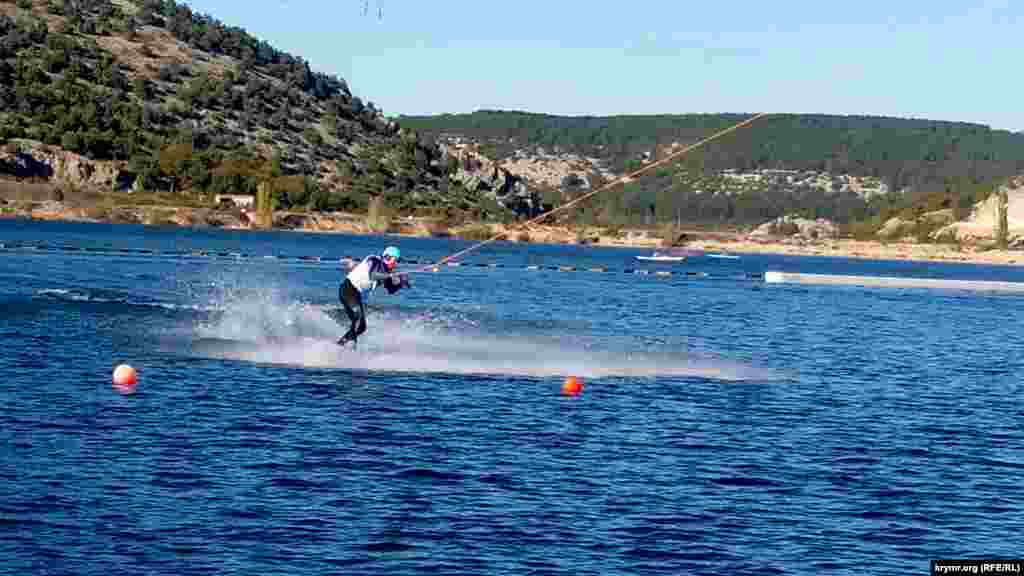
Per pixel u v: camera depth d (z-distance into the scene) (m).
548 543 16.16
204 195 188.12
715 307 63.84
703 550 16.17
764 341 44.56
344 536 16.05
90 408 23.08
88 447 19.91
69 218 161.12
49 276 59.06
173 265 77.69
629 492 18.80
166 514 16.58
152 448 20.08
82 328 35.91
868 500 19.03
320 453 20.31
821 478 20.33
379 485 18.48
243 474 18.72
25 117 190.00
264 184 180.00
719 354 38.69
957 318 64.00
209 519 16.47
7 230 115.25
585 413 25.16
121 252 89.69
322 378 27.84
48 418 21.97
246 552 15.29
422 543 15.90
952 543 16.94
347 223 194.25
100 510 16.59
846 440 23.77
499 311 53.34
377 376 28.66
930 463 21.94
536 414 24.75
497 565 15.25
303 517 16.73
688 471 20.38
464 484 18.77
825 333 49.53
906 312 67.12
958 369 37.81
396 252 32.25
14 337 33.09
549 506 17.83
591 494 18.58
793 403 28.14
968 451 23.25
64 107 194.25
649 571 15.30
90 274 62.78
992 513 18.56
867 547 16.62
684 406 26.81
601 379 30.38
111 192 177.50
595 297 67.94
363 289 32.09
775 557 16.03
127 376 25.80
